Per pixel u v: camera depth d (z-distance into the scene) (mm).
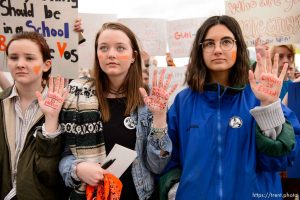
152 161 1729
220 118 1695
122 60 1794
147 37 3297
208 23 1770
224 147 1655
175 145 1847
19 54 1891
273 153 1545
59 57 2482
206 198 1612
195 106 1782
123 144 1772
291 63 3098
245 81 1765
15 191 1808
